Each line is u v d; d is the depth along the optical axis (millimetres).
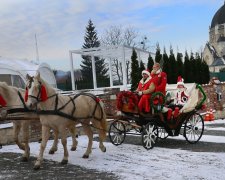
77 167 9805
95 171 9328
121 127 13359
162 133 14641
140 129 12320
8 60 19781
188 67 24328
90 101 10867
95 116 11055
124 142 13461
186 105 12578
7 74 18641
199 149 11820
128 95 11891
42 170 9547
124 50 24500
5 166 10125
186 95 13023
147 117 11898
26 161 10656
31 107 9453
